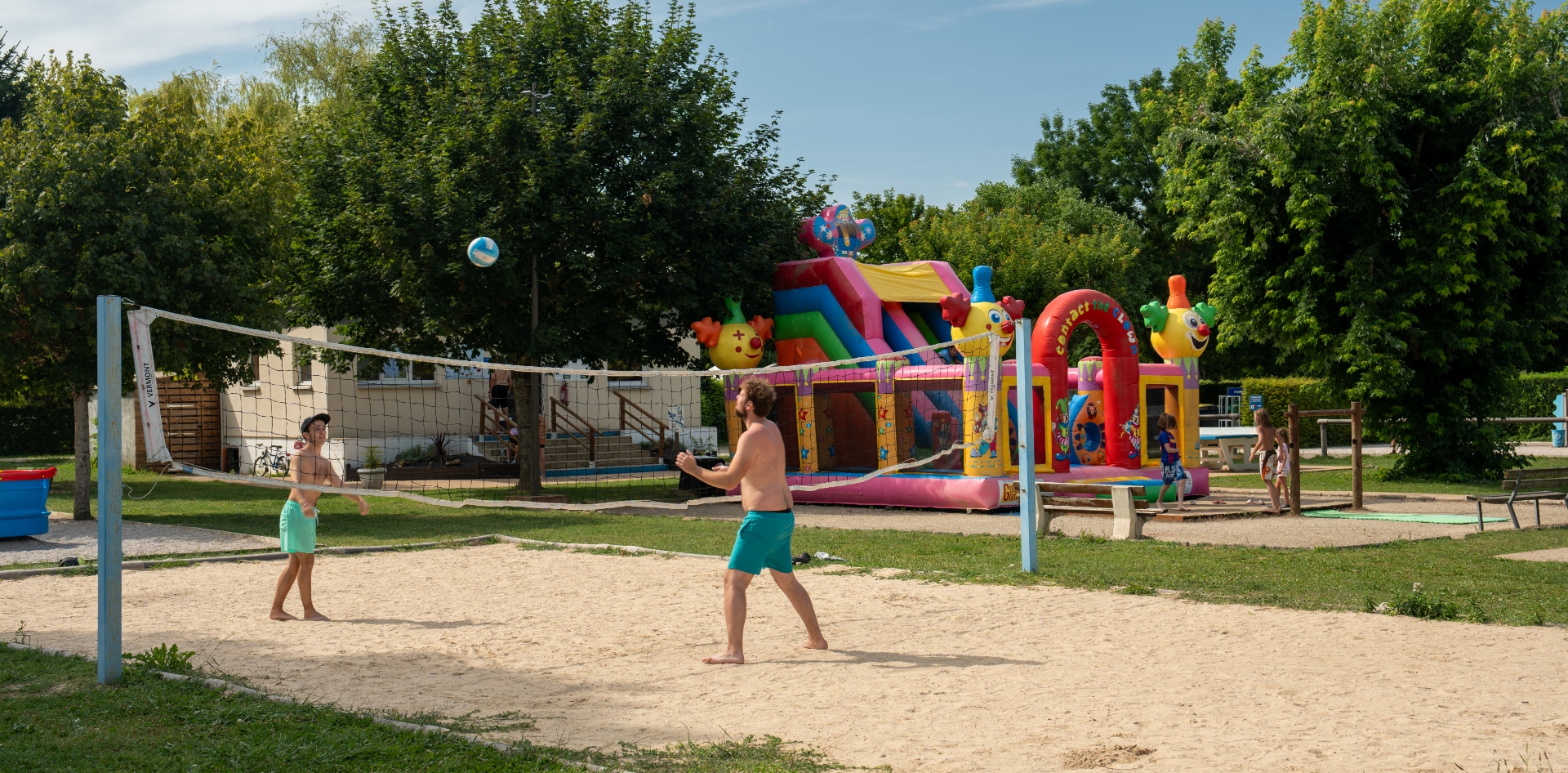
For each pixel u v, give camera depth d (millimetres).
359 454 27141
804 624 8438
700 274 21422
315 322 23094
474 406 29609
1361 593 9453
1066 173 55969
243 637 8305
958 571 10969
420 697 6355
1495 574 10555
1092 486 14281
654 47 22672
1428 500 19500
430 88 21750
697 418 34031
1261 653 7090
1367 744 4988
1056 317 19469
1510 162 22422
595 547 13539
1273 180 23531
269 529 16703
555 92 20969
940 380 19109
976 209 46344
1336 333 24312
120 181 17344
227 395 31391
